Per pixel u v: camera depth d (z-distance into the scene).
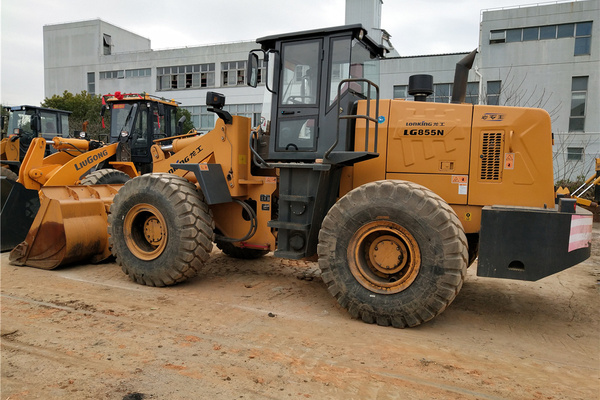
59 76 40.34
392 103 4.18
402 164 4.15
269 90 4.60
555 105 18.95
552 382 2.79
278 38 4.49
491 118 3.90
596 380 2.83
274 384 2.64
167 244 4.53
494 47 19.62
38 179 6.68
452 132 3.99
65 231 5.08
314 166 4.03
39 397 2.45
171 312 3.87
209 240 4.64
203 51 33.53
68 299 4.17
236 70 32.56
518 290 4.97
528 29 19.17
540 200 3.82
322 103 4.30
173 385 2.60
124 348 3.09
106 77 38.16
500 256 3.51
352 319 3.82
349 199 3.76
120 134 9.77
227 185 4.83
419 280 3.49
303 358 3.01
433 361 3.04
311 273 5.41
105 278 4.97
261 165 4.57
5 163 9.78
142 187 4.66
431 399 2.53
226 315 3.83
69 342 3.17
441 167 4.03
